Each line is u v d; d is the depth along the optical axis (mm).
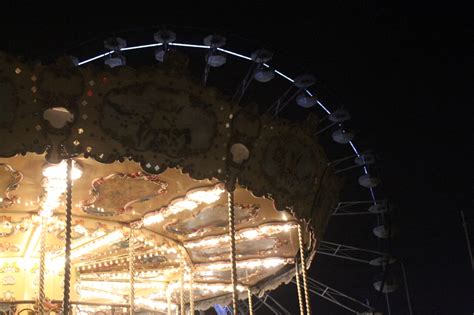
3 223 13359
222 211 13828
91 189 12500
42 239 13344
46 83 10188
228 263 16844
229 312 21922
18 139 10242
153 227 14750
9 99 10109
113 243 14945
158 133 10859
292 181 12898
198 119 11078
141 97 10641
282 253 16469
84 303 14266
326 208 15062
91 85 10367
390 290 20375
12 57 9984
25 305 14078
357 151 18797
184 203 13266
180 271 16703
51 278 14727
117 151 10672
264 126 11805
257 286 19000
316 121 12828
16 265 14562
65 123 10359
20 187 12234
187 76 10805
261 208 13742
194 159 11219
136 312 21406
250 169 11914
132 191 12766
